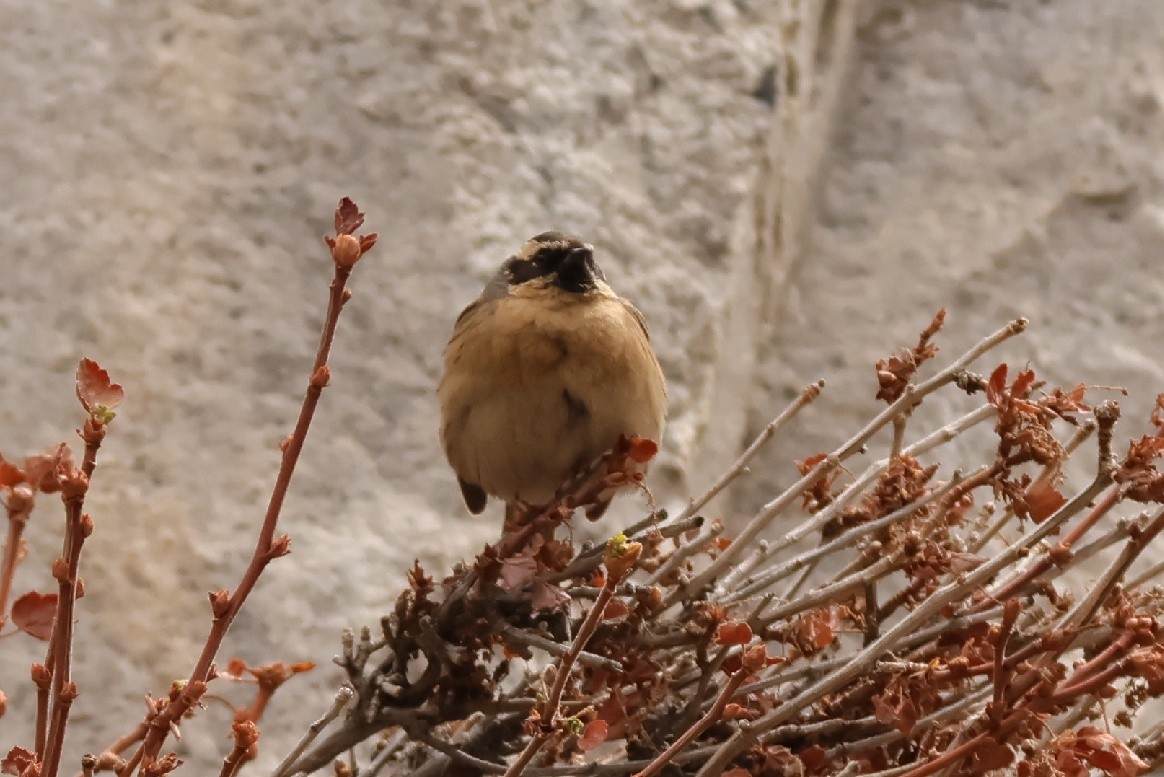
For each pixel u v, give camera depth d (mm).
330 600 5598
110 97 5695
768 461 5691
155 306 5652
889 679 5246
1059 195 5758
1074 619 5211
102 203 5672
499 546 5262
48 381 5633
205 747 5566
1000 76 5797
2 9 5711
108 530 5602
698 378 5648
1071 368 5707
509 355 5363
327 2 5715
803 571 5379
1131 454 5215
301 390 5645
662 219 5684
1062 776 5180
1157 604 5250
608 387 5363
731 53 5723
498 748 5285
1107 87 5781
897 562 5246
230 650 5586
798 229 5758
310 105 5695
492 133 5691
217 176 5684
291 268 5668
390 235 5668
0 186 5672
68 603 5160
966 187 5770
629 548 5148
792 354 5727
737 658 5238
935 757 5211
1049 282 5738
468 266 5664
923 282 5738
